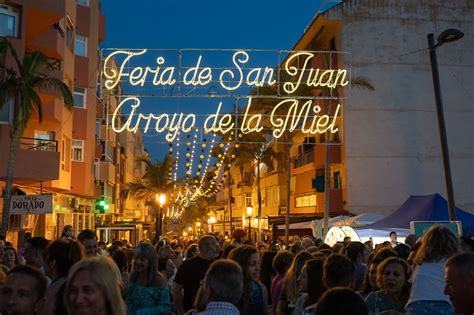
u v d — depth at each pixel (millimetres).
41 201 17141
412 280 5254
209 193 65125
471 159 36062
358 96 35625
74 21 29203
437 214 17422
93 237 7703
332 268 4969
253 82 20594
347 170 34938
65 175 26406
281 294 6809
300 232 35719
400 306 5609
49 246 5297
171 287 8375
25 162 21000
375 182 35031
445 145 15695
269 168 53531
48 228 26859
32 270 4105
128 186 56531
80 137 29516
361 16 36531
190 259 7668
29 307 3984
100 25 33875
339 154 35594
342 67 35844
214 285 4508
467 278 3174
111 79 20078
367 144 35250
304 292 5594
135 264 6336
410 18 36844
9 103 20969
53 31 24500
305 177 43156
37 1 22234
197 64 20234
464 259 3242
